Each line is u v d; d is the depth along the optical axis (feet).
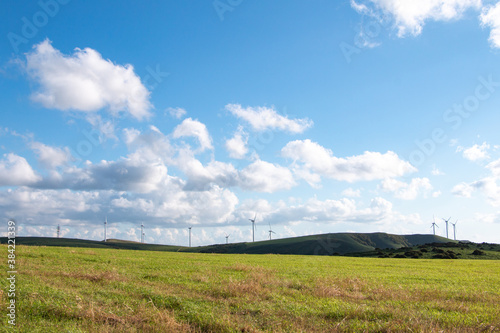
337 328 43.47
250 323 43.34
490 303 62.13
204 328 41.88
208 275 88.79
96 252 160.56
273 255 236.22
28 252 123.85
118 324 40.93
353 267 143.64
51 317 42.50
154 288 62.90
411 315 48.29
